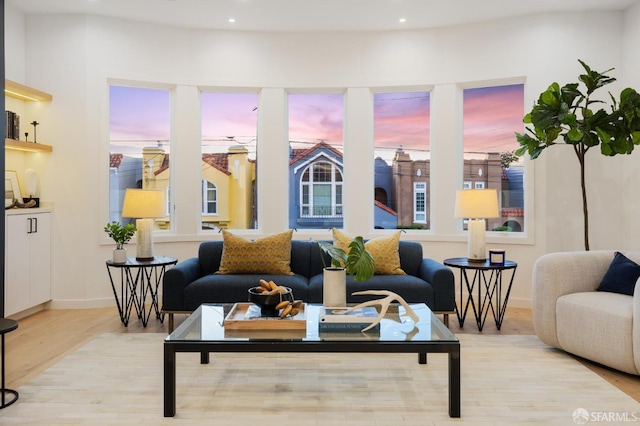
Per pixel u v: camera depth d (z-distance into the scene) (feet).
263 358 10.36
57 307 15.15
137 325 13.15
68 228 15.23
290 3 14.64
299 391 8.47
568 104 12.96
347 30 16.85
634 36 14.38
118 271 15.88
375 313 8.81
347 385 8.76
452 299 11.98
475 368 9.67
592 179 14.98
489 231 16.62
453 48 16.46
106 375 9.20
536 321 10.93
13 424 7.16
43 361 10.12
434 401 8.04
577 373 9.38
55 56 15.20
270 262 13.05
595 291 10.75
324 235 17.21
